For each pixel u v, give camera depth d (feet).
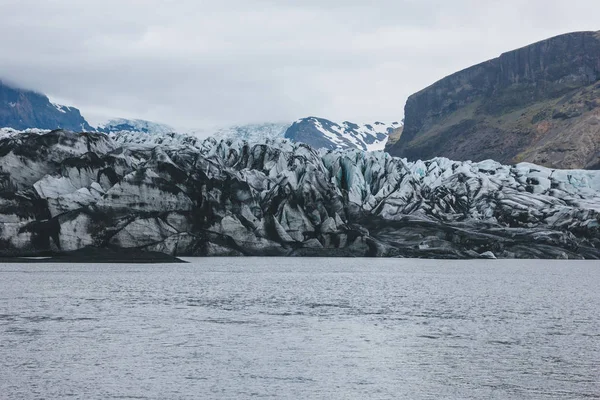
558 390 139.03
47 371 150.20
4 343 179.42
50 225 533.55
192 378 145.69
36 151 593.83
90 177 591.37
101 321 218.18
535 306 276.62
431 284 389.19
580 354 172.24
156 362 159.53
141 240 557.33
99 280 380.37
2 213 532.73
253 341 186.19
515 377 148.77
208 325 212.43
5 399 129.39
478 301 294.66
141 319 223.71
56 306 256.11
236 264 561.02
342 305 271.90
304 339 190.19
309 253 634.84
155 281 378.53
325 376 148.56
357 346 180.96
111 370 151.64
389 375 150.00
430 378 147.64
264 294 312.29
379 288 355.36
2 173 571.28
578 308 270.26
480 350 176.65
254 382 143.13
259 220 642.63
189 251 581.94
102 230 545.85
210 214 605.31
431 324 220.64
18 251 522.47
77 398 130.72
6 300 274.98
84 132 634.02
